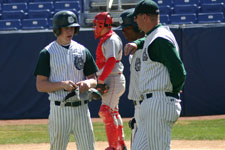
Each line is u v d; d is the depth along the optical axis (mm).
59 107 17547
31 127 41062
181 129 37250
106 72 22797
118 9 60812
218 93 45938
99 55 23859
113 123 23562
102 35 23906
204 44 45844
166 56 14812
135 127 19953
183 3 62406
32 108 47250
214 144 29781
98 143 30953
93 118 46562
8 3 65750
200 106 46125
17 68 47094
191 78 46000
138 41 18891
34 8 63500
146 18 15648
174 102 15289
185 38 45875
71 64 17781
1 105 47438
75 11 60062
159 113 15094
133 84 19969
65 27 17469
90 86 17781
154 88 15242
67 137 17844
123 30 21797
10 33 46844
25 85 47125
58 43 17922
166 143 15188
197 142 30766
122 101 46594
